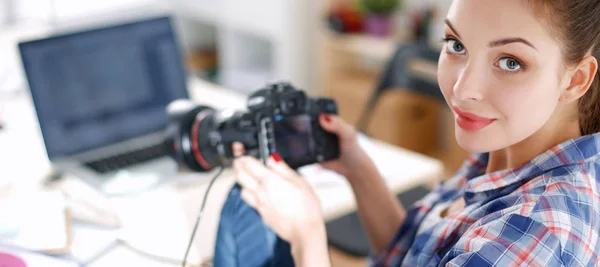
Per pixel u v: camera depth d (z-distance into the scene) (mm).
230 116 1092
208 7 3840
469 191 905
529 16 706
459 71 785
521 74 732
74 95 1628
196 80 2350
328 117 1115
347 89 3215
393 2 3057
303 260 879
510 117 750
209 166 1202
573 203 748
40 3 3279
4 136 1774
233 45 3809
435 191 1122
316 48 3482
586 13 707
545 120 760
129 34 1729
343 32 3211
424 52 2137
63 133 1609
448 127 3109
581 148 792
